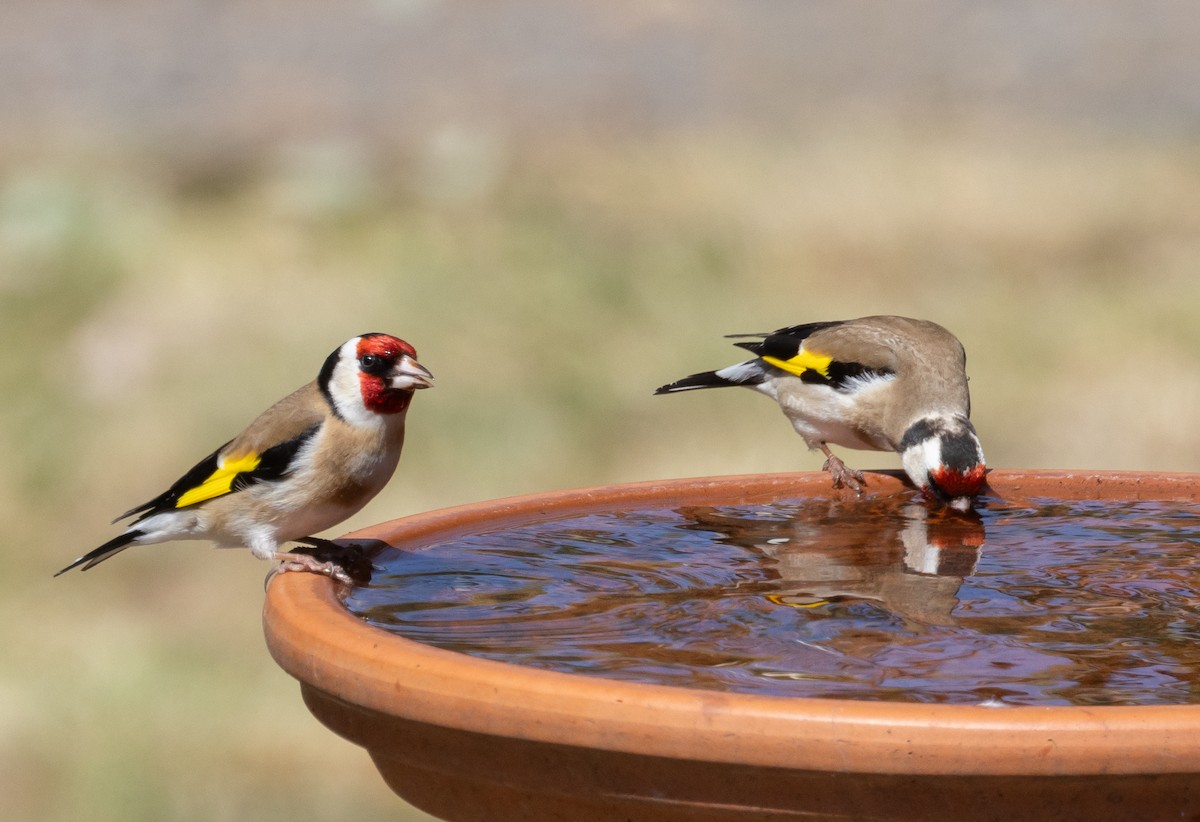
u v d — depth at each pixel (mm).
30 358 17875
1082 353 17672
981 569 5551
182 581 14078
